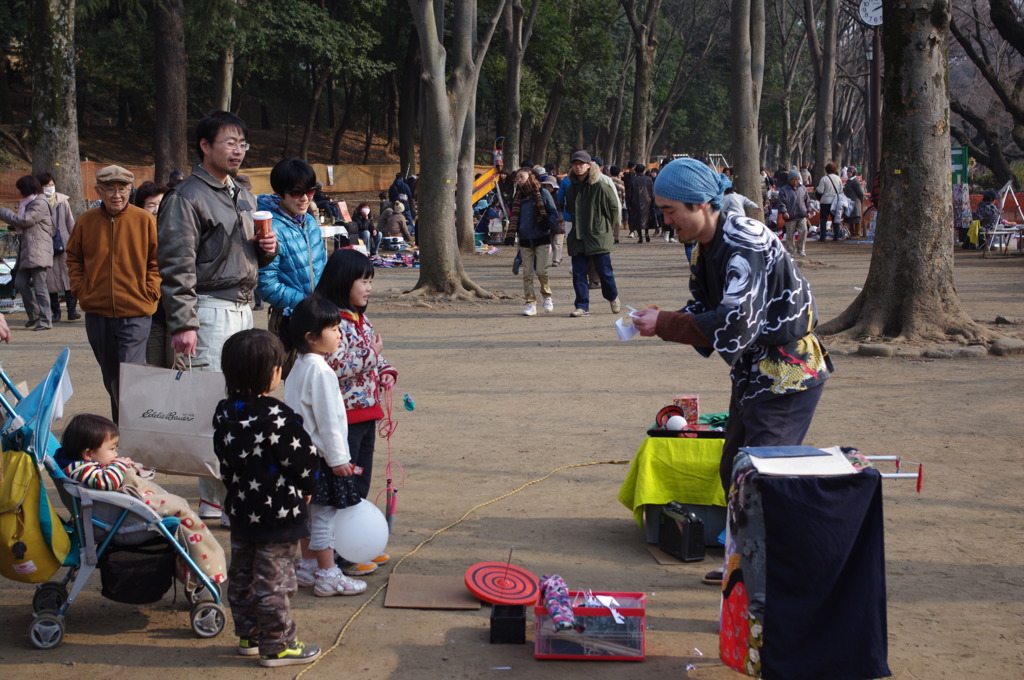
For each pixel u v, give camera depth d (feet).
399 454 22.11
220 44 91.20
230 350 12.32
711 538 16.53
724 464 14.21
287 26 115.85
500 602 13.53
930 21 32.04
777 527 10.93
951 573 15.03
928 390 27.20
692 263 13.73
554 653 12.62
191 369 16.71
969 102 154.10
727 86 231.71
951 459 20.75
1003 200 82.69
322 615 14.08
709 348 13.83
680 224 12.76
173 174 41.24
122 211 20.06
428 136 47.73
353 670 12.33
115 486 13.29
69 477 13.29
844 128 217.15
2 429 13.34
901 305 33.55
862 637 11.10
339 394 14.19
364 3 127.24
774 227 64.34
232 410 12.41
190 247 16.70
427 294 48.34
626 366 31.63
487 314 44.21
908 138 32.94
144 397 15.44
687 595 14.55
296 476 12.31
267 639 12.42
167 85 90.58
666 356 33.27
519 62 99.25
